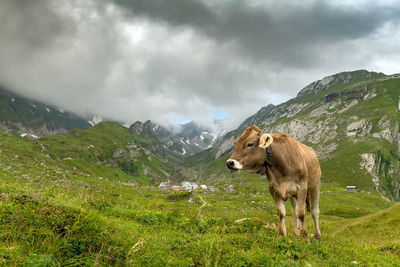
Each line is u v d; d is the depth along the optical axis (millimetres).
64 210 5539
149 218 8703
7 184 6547
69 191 9367
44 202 5648
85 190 10219
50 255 4109
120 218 8406
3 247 3883
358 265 7020
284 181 7910
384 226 27094
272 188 8141
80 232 5051
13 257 3746
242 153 7656
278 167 7859
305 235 8188
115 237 5355
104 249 4871
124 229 6363
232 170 7566
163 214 9266
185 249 5941
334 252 7914
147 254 4988
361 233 26875
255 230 8688
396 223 27000
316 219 9445
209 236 7391
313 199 9523
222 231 8062
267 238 7613
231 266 5355
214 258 5449
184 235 7195
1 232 4359
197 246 6070
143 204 10312
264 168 8039
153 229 7719
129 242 5340
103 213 8664
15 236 4316
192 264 5215
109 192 10812
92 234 5105
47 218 5098
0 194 5504
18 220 4746
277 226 9500
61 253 4410
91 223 5348
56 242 4555
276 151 7855
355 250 8859
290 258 6301
